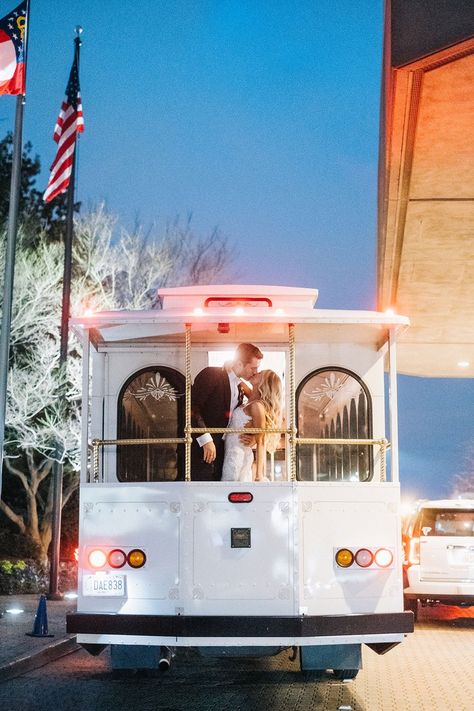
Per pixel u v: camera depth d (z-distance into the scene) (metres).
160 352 9.49
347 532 8.46
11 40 13.38
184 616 8.22
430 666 11.04
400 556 8.48
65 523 25.48
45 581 20.69
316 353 9.42
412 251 19.33
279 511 8.43
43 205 25.36
